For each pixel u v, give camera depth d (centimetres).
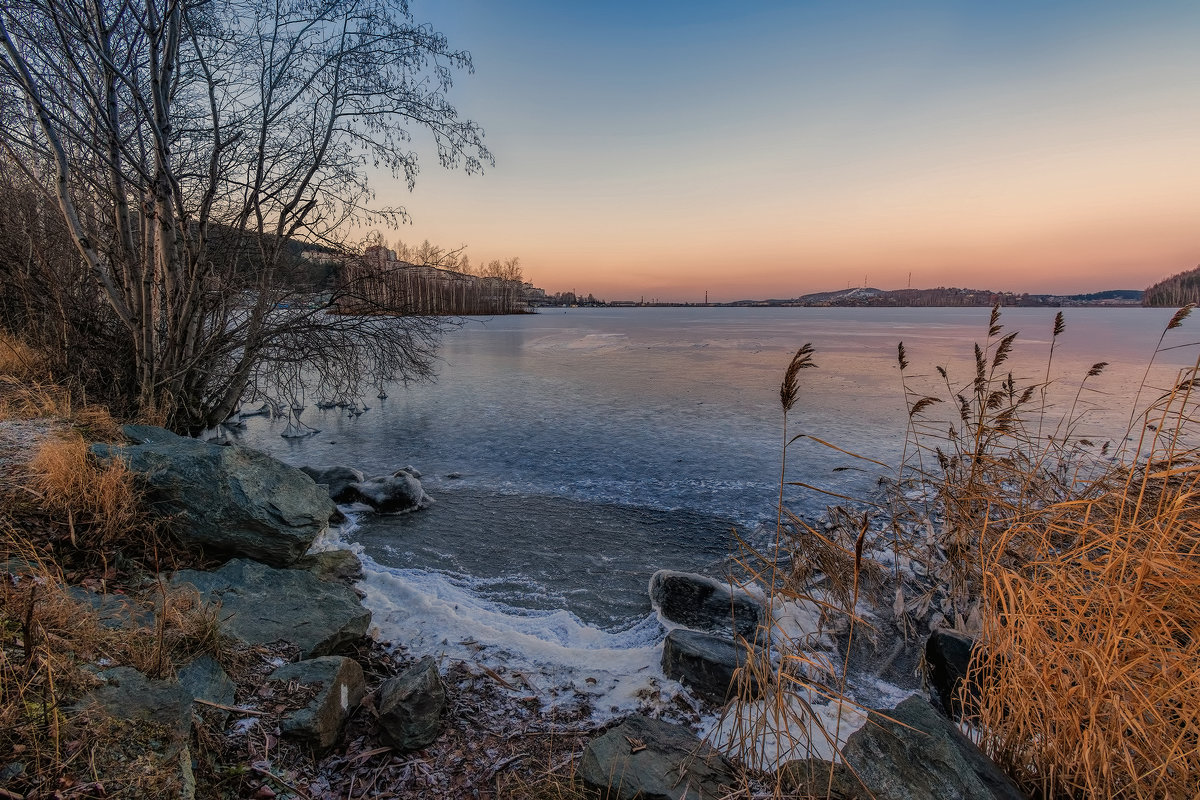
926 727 258
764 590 502
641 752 268
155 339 812
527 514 756
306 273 939
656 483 893
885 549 590
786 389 243
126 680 242
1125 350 2934
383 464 997
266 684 287
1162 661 229
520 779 269
